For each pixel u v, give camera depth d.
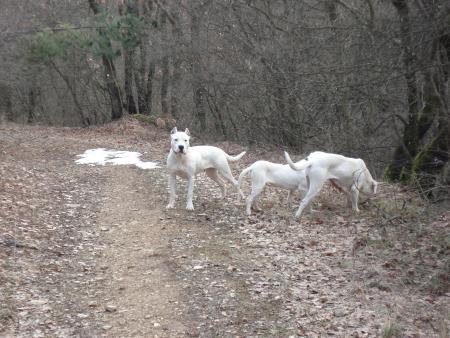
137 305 6.32
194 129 23.83
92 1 26.75
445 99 12.56
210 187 12.12
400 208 9.88
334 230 8.94
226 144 19.97
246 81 19.55
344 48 15.03
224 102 21.50
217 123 23.39
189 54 21.95
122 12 25.97
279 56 18.14
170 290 6.69
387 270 7.19
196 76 21.70
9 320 5.79
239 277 7.04
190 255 7.84
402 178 14.13
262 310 6.16
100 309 6.21
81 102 32.66
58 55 23.58
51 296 6.46
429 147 13.62
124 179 13.09
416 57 12.25
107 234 8.91
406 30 12.09
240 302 6.35
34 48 22.98
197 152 10.17
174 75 24.62
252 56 19.77
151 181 12.76
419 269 7.17
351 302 6.30
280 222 9.33
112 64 28.06
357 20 14.34
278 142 19.83
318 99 16.62
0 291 6.38
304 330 5.69
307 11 18.42
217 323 5.89
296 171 9.78
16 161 14.98
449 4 10.85
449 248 7.74
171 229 9.02
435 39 11.71
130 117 25.91
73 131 24.03
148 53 25.33
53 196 11.27
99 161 15.68
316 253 7.89
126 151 17.33
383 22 13.05
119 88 28.89
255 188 9.76
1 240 7.95
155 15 25.47
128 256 7.86
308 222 9.32
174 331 5.74
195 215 9.81
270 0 20.03
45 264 7.41
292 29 17.83
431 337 5.49
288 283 6.84
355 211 9.97
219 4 20.70
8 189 11.03
